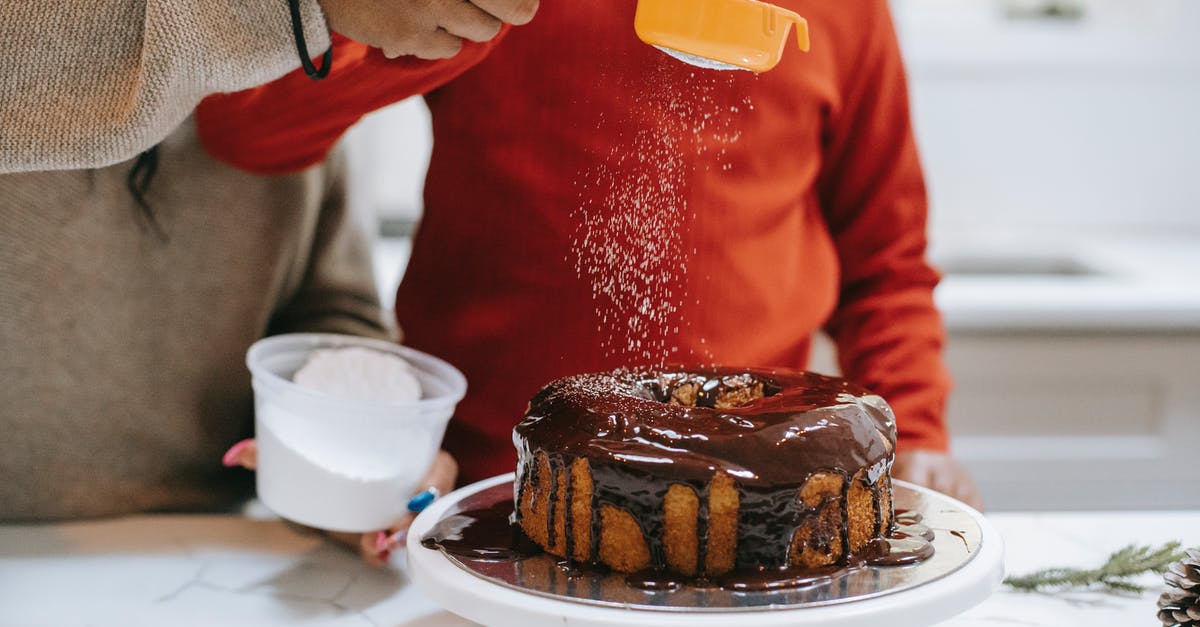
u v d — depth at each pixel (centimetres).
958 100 251
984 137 253
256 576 99
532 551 86
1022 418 200
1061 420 200
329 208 134
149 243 117
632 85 108
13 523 110
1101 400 199
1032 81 250
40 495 117
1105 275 223
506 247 113
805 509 81
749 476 80
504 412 117
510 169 112
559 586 79
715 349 114
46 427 115
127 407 120
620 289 111
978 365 197
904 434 125
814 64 117
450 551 86
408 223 248
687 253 111
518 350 114
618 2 108
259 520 112
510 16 80
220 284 123
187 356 123
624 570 82
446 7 79
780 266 118
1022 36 249
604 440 83
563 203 110
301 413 94
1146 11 255
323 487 96
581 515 84
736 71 111
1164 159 255
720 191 112
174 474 125
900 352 129
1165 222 259
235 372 127
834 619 73
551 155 110
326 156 128
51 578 97
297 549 105
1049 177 255
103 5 77
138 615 90
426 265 120
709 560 81
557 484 85
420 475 99
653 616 73
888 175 129
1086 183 256
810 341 127
